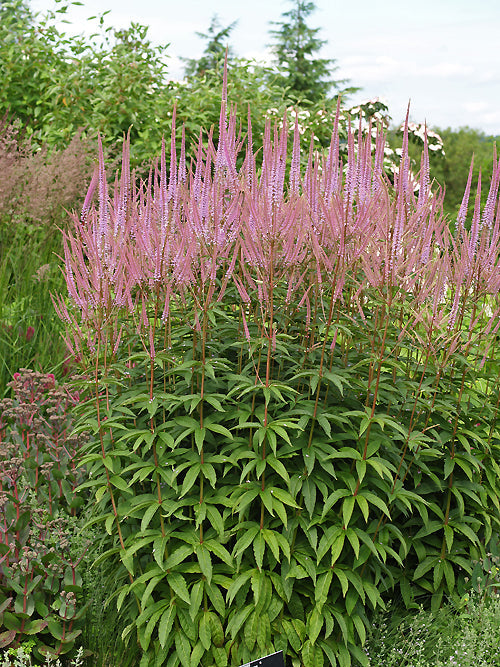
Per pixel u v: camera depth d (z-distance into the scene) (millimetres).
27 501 4625
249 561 3805
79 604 4250
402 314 4211
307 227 3729
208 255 3666
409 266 3822
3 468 4633
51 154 9062
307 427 3967
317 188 3811
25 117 10891
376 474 3924
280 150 3428
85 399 4605
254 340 3639
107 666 4020
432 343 3916
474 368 4145
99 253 3586
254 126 10062
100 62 10633
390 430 4070
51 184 8359
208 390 3994
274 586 3748
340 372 3838
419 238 3982
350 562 3875
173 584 3574
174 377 4082
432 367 4129
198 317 3682
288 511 3869
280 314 3959
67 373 6109
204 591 3717
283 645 3701
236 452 3744
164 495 3764
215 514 3686
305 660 3650
